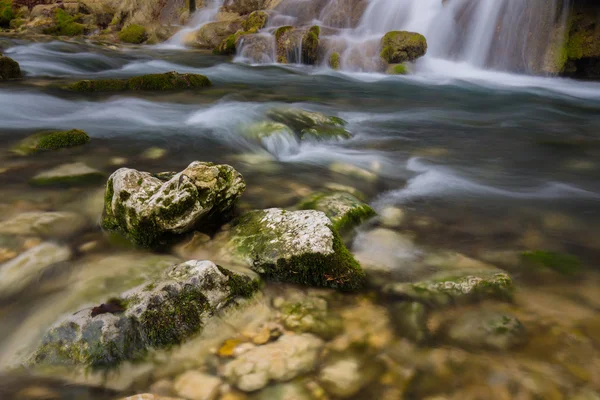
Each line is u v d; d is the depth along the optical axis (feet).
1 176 15.75
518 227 14.34
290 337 8.68
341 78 46.03
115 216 11.71
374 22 63.52
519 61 50.31
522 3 49.11
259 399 7.25
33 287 9.62
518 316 9.46
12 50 51.44
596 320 9.46
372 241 12.78
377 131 26.22
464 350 8.49
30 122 23.72
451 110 32.68
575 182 18.83
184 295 8.68
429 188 17.65
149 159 18.84
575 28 47.09
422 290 10.18
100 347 7.73
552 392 7.54
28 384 7.30
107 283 9.71
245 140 21.77
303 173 18.30
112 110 27.22
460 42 55.47
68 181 15.64
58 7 87.10
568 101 36.78
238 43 58.44
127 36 77.15
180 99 31.24
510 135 26.25
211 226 12.32
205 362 7.96
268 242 10.83
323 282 10.28
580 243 13.33
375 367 8.02
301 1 71.56
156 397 7.08
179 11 88.74
